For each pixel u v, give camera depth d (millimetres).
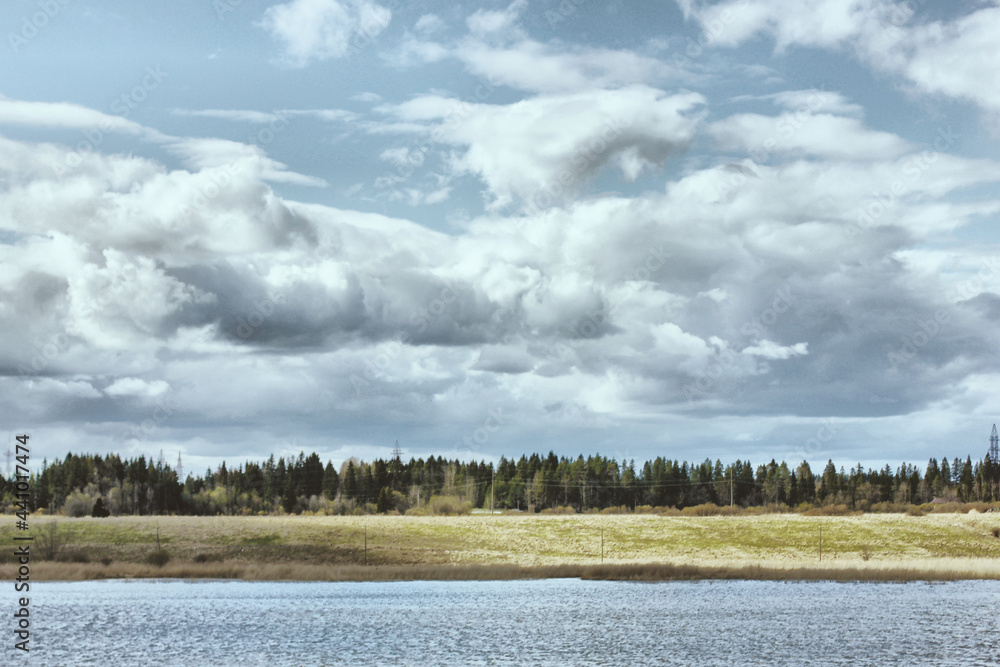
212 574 79375
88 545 91312
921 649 46875
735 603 65562
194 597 67500
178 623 54938
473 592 72188
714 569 82938
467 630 52906
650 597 68750
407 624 55125
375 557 90312
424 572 80125
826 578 81188
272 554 90250
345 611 60781
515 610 61719
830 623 55656
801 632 52281
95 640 49000
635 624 55125
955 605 64188
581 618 57812
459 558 92062
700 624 55219
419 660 43875
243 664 42875
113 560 85875
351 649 46688
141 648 46750
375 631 52469
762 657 44938
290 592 71500
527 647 47438
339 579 78875
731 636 50969
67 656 44719
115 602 64250
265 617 57812
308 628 53438
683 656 45156
